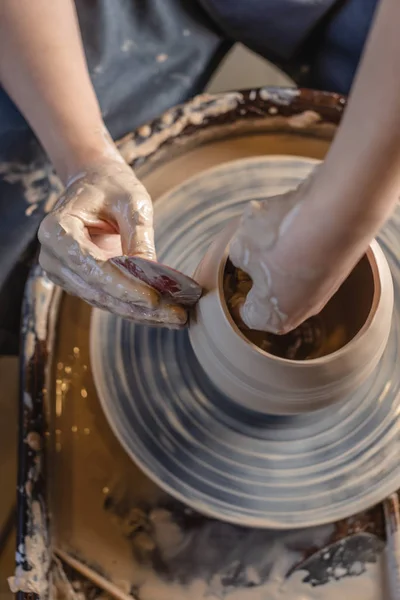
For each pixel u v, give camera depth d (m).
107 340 0.72
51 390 0.74
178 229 0.76
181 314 0.58
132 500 0.70
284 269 0.42
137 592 0.66
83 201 0.68
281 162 0.79
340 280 0.45
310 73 1.06
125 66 0.92
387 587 0.65
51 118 0.76
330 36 0.99
